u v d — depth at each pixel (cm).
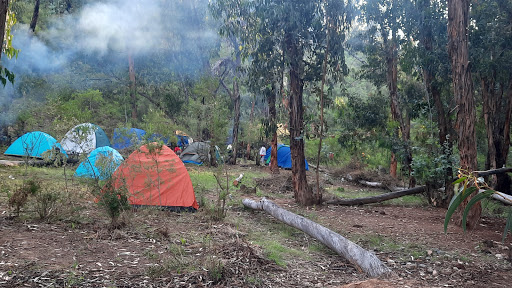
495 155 1553
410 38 1431
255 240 714
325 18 1159
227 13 1245
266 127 1261
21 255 509
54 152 984
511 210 234
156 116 2506
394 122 1631
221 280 476
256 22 1189
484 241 775
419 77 1484
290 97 1194
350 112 1930
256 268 529
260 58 1181
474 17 1264
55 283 430
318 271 555
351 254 586
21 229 641
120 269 495
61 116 2227
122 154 1395
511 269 617
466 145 948
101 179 790
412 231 880
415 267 608
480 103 1856
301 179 1196
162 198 941
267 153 2653
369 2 1484
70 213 777
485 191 236
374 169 2206
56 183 1193
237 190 1430
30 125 2306
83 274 463
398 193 1336
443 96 1557
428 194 1330
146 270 495
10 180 1191
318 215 1032
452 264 629
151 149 932
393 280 492
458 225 953
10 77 738
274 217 918
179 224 798
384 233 845
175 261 520
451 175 1237
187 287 448
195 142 2303
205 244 624
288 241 740
